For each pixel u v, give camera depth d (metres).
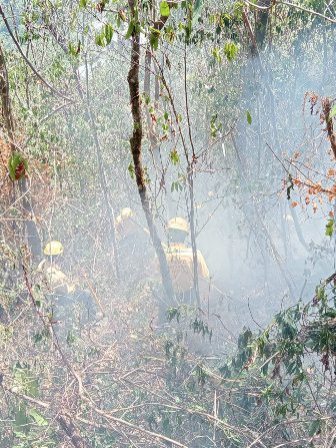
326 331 5.40
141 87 11.05
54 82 11.79
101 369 6.68
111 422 5.87
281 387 5.93
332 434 5.42
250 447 5.35
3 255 8.05
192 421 6.01
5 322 7.50
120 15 6.55
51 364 6.73
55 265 8.52
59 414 5.85
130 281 9.38
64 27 11.17
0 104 9.53
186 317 7.20
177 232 8.32
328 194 6.66
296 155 7.47
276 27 9.65
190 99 10.12
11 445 6.02
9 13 11.20
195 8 6.05
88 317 7.76
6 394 6.26
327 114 5.65
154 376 6.58
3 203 9.01
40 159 9.79
